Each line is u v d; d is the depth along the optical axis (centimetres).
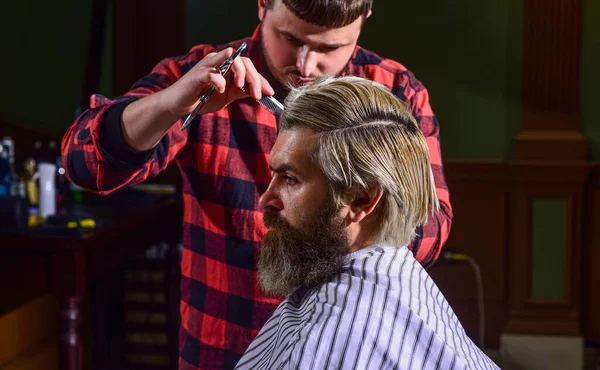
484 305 383
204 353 141
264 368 97
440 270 384
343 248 95
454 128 379
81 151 124
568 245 374
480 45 374
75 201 329
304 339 86
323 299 90
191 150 138
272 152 97
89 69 344
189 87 111
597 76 370
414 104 146
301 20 119
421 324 86
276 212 99
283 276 97
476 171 376
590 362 377
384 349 85
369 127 93
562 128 372
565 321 377
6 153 309
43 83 363
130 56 377
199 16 377
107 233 267
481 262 381
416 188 95
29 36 361
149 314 352
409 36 377
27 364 260
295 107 95
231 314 139
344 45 124
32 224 276
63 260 253
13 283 254
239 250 137
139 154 120
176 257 349
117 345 360
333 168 92
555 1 366
